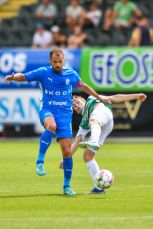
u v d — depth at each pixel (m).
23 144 68.06
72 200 30.28
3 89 74.44
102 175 31.72
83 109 32.47
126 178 39.94
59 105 31.70
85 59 73.69
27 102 74.06
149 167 46.94
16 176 41.19
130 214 26.67
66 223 24.66
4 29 89.06
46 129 31.53
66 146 31.50
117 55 73.06
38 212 27.16
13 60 74.44
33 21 88.88
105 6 86.19
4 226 24.11
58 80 31.64
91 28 83.94
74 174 42.25
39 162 31.55
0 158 53.62
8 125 74.69
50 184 36.97
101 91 73.25
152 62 72.44
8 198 31.11
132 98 32.78
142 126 72.62
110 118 32.44
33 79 31.84
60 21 86.19
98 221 25.06
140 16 82.88
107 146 65.12
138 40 77.38
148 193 32.81
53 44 82.06
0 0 95.94
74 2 84.69
